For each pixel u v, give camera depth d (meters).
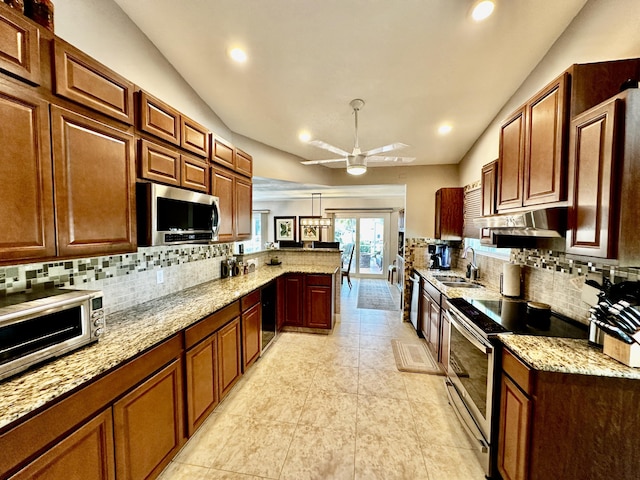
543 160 1.56
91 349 1.26
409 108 2.78
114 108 1.42
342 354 3.09
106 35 1.74
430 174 4.40
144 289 2.07
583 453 1.20
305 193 7.23
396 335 3.67
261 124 3.19
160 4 1.76
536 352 1.30
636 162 1.07
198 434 1.87
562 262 1.86
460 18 1.70
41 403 0.88
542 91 1.56
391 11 1.67
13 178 1.00
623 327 1.17
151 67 2.10
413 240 4.40
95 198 1.32
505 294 2.36
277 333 3.54
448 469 1.62
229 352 2.20
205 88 2.58
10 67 0.98
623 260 1.09
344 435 1.87
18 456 0.85
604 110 1.14
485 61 2.08
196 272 2.72
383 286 6.96
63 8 1.51
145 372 1.35
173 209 1.79
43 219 1.11
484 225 2.19
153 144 1.69
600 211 1.16
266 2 1.65
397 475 1.57
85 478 1.05
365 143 3.64
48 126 1.12
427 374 2.67
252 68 2.26
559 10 1.63
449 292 2.52
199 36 1.99
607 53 1.47
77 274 1.57
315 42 1.95
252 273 3.46
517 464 1.31
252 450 1.74
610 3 1.44
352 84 2.41
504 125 2.04
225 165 2.51
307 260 4.33
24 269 1.32
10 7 0.99
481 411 1.65
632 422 1.16
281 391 2.37
